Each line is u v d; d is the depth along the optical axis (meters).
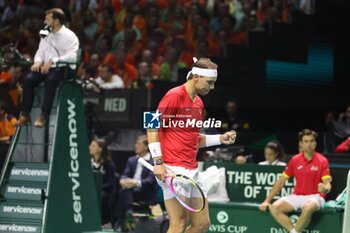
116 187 24.11
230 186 21.36
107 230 22.20
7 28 35.25
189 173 14.93
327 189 18.72
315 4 32.69
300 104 29.72
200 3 34.34
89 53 33.12
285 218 19.06
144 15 34.16
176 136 14.95
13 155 21.11
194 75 14.94
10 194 20.23
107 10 35.19
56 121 20.11
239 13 33.81
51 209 19.59
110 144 26.47
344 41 32.53
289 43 31.19
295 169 19.23
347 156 22.52
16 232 19.75
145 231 20.59
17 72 29.03
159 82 26.58
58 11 20.42
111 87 28.66
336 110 30.75
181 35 32.03
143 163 14.99
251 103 28.66
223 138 15.70
